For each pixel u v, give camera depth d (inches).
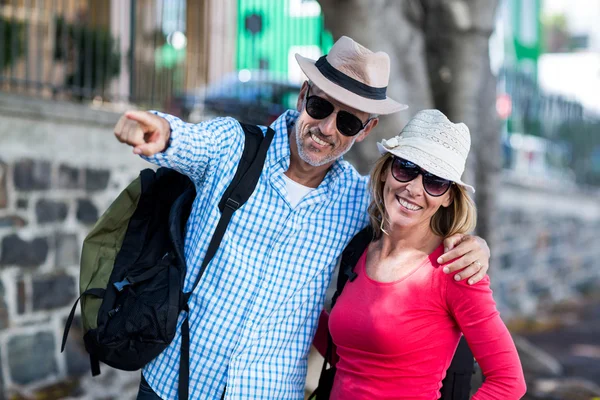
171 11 254.8
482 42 190.9
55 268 191.9
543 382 261.4
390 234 91.7
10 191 181.3
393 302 88.6
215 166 92.1
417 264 89.3
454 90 190.2
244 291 93.0
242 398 92.8
